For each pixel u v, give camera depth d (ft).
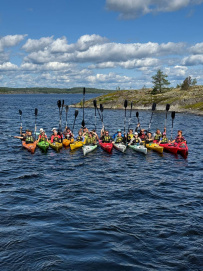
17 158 57.93
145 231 26.96
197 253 23.08
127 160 58.29
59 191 38.81
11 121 135.54
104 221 29.17
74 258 22.20
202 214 31.04
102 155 62.34
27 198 35.73
